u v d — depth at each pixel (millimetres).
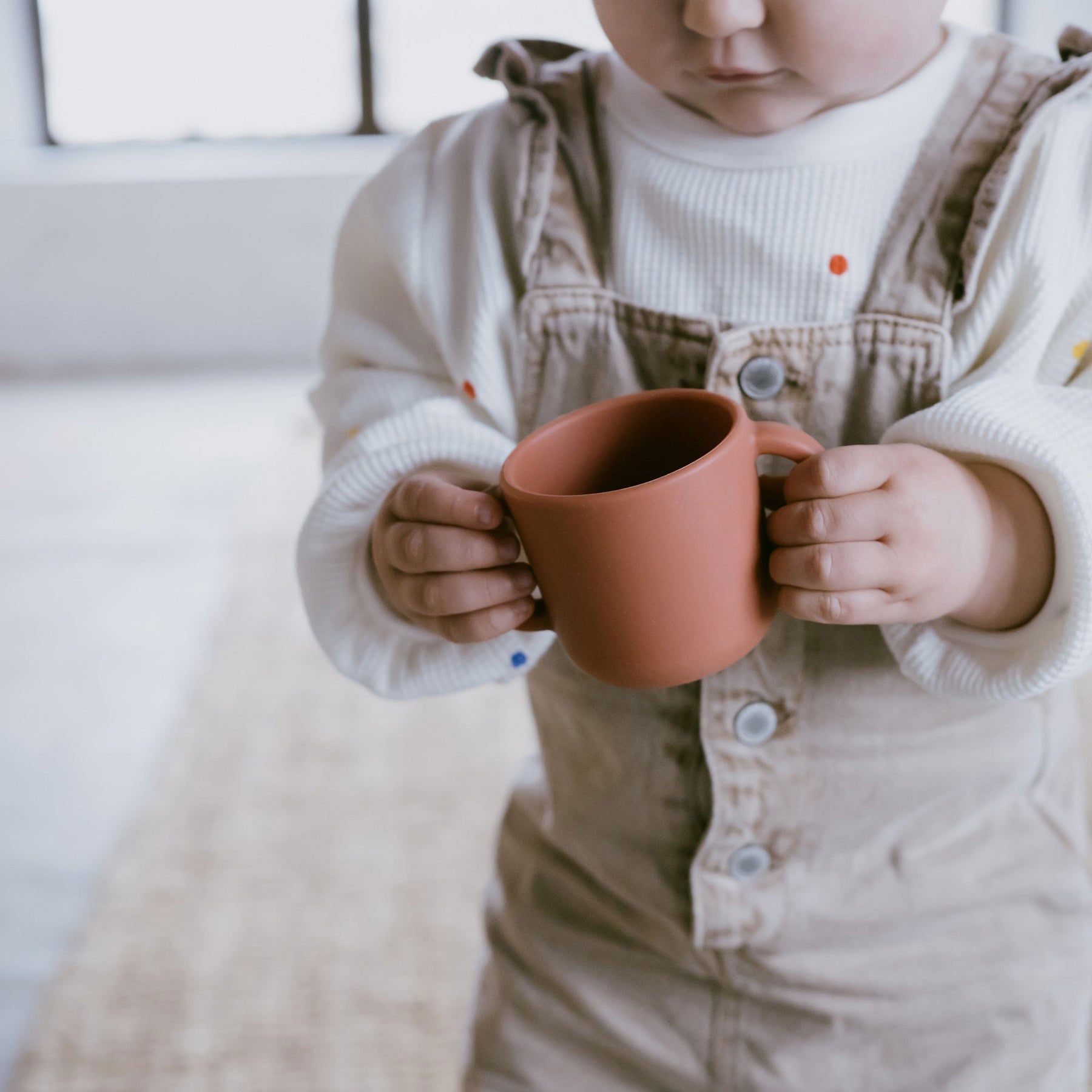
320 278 3902
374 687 768
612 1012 859
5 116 4031
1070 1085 842
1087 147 671
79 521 2795
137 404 3623
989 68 704
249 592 2359
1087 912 849
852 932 809
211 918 1556
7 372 3979
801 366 698
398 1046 1368
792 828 789
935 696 744
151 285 3910
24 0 4020
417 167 822
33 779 1896
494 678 759
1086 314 687
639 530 541
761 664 759
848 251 689
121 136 4145
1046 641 624
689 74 649
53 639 2295
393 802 1742
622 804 825
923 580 594
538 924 885
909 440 653
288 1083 1332
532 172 755
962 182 676
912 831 802
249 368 3939
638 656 573
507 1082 879
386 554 672
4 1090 1338
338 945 1505
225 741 1894
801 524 573
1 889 1663
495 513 624
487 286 767
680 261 723
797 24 602
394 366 834
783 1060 828
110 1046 1386
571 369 749
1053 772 835
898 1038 818
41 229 3848
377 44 4039
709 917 802
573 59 832
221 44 4059
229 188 3818
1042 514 623
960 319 686
